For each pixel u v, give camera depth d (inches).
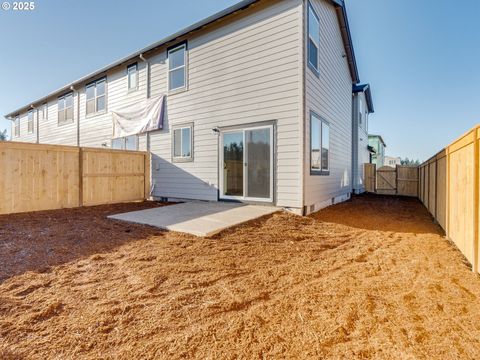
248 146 301.6
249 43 299.6
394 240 192.7
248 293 107.8
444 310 94.8
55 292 104.8
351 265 142.1
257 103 294.5
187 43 357.1
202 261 141.4
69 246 160.7
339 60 414.6
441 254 159.2
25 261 136.3
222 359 69.9
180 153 369.4
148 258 143.6
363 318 90.1
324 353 72.5
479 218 127.9
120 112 450.9
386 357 70.7
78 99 550.9
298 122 267.0
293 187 270.4
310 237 198.2
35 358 68.9
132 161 369.7
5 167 251.0
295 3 268.5
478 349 73.7
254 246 170.4
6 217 237.0
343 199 441.7
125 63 444.1
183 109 364.2
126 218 234.8
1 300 97.7
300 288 113.3
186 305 97.2
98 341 76.2
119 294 104.0
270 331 82.6
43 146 277.1
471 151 140.6
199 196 347.6
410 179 575.8
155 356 70.5
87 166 315.9
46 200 279.7
